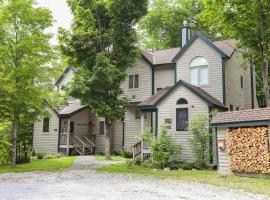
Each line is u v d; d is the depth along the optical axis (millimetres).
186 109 17844
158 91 23562
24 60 16766
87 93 19906
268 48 17891
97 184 11180
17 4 16531
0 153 19891
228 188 10203
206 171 14812
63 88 19500
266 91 17312
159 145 16250
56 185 10938
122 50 21562
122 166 17234
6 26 16844
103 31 21344
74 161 19812
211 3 18094
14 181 12062
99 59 19641
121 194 9141
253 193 9320
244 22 17406
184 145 17578
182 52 21156
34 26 17422
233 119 13312
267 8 17000
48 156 23531
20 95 16281
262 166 12273
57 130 26406
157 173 14344
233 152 13203
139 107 19312
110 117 20453
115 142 26297
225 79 19703
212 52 19984
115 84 20547
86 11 20094
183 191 9719
